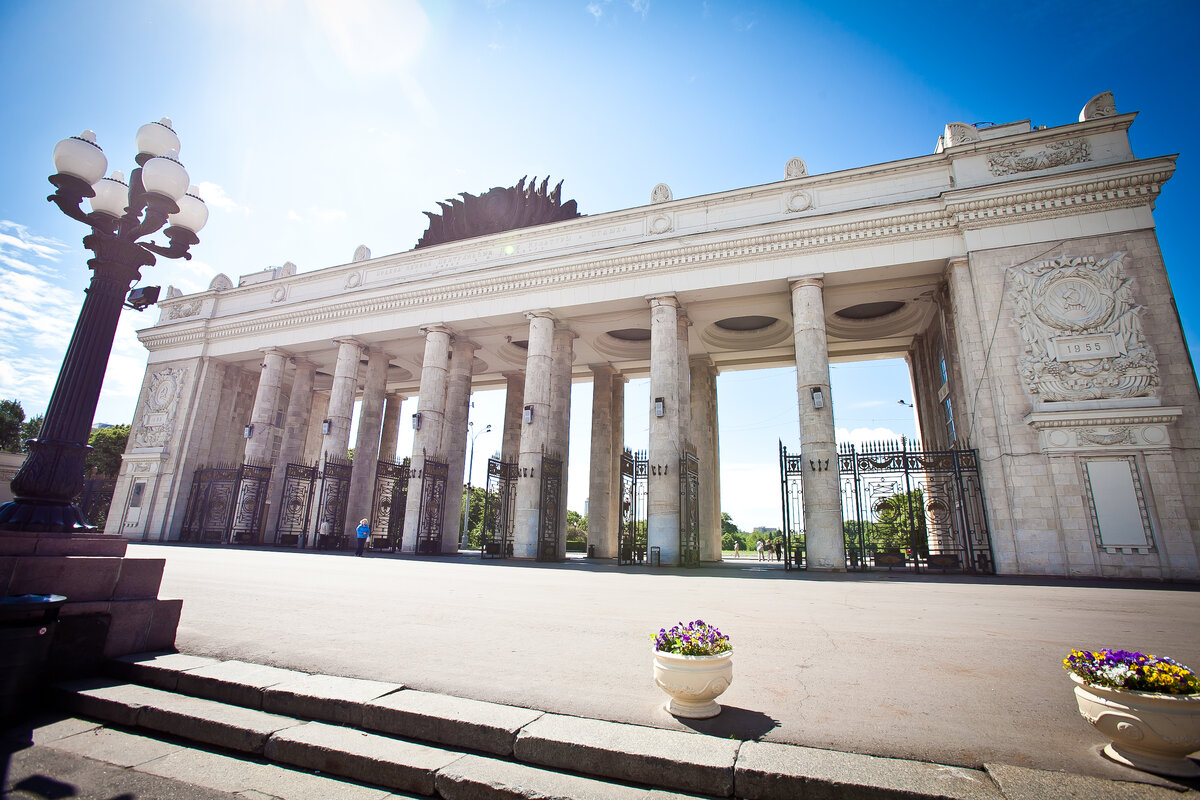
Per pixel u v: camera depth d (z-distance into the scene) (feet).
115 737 16.83
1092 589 46.29
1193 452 58.03
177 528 111.04
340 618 27.81
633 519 86.48
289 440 116.47
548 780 12.98
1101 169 66.03
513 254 98.48
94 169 26.18
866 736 14.03
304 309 109.70
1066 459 62.13
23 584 19.63
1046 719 15.17
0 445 183.73
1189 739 11.94
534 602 34.22
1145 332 62.03
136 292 29.30
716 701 16.47
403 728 15.39
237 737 15.79
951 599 37.96
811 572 65.87
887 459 70.79
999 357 66.95
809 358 74.79
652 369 83.46
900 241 74.74
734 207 85.61
